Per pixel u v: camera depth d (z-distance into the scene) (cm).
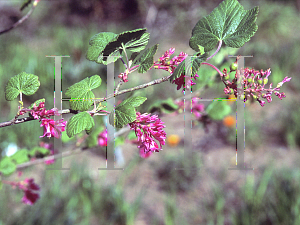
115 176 153
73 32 302
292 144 180
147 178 157
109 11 356
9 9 341
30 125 176
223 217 125
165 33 318
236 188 144
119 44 39
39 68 219
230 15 40
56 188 129
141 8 343
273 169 149
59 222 116
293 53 252
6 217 117
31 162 71
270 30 285
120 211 125
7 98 40
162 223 124
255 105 211
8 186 133
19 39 291
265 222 117
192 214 130
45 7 354
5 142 166
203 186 148
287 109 205
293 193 118
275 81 229
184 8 346
